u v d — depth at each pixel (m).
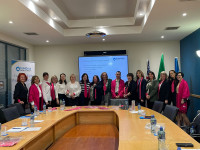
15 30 5.61
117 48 7.73
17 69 6.12
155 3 3.86
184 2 3.82
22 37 6.47
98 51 7.66
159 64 7.57
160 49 7.57
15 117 3.50
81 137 3.01
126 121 2.86
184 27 5.61
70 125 3.73
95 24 6.16
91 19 6.16
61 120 3.28
